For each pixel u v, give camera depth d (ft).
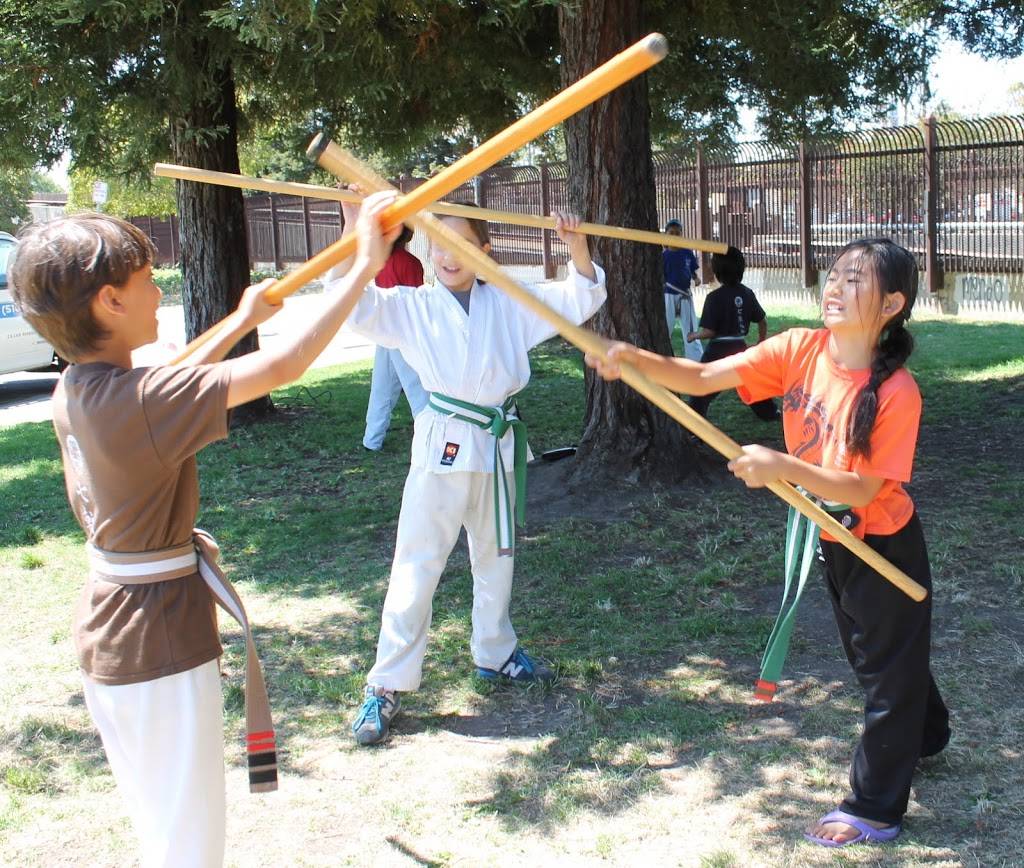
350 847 10.41
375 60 25.40
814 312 53.52
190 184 29.96
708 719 12.58
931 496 20.84
